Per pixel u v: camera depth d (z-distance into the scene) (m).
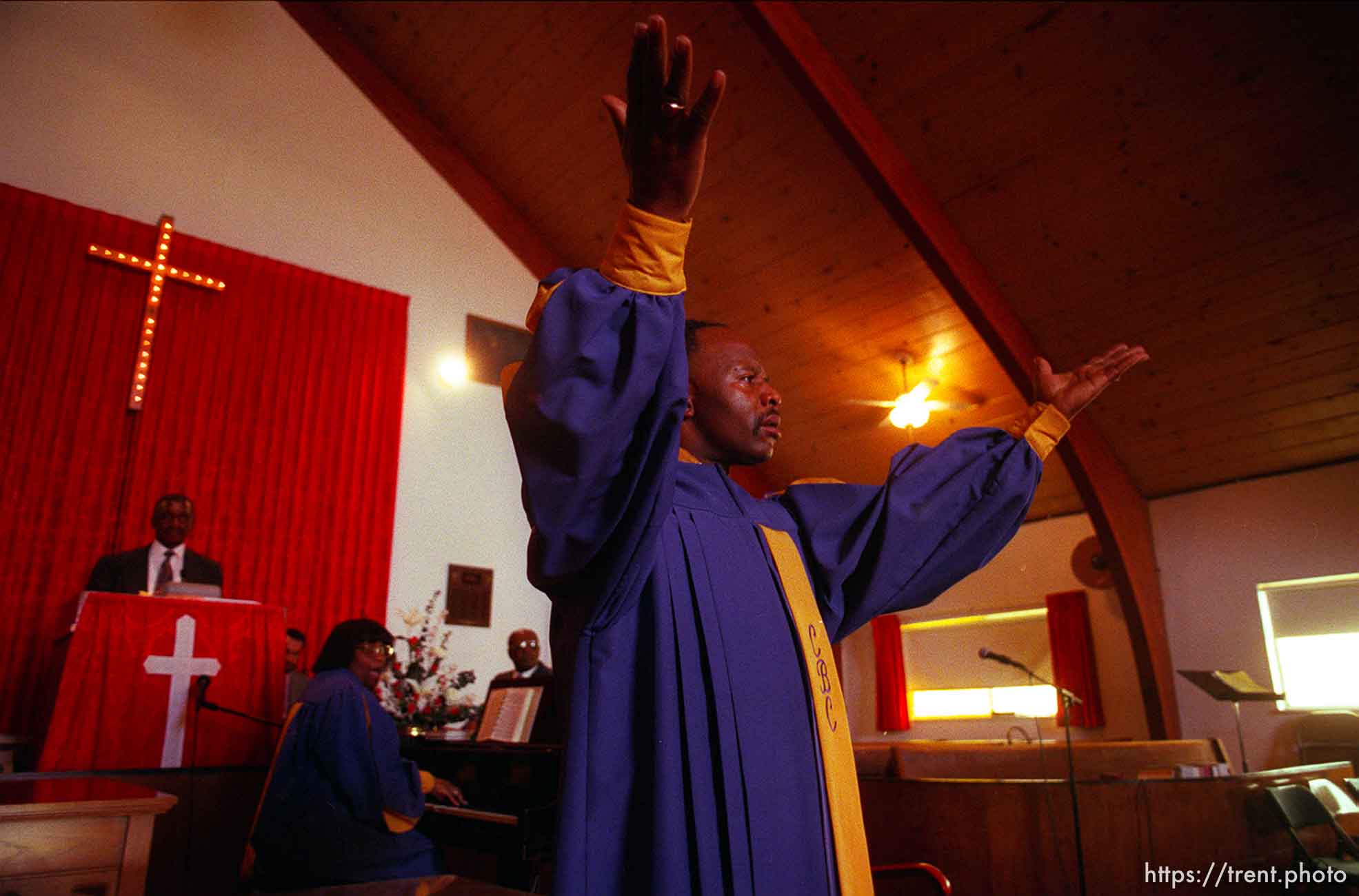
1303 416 6.03
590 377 0.83
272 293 6.77
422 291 7.58
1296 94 4.93
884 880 4.09
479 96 7.63
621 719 0.90
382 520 6.83
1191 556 6.66
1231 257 5.70
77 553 5.67
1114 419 6.82
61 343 5.86
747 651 0.96
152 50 6.69
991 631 8.47
